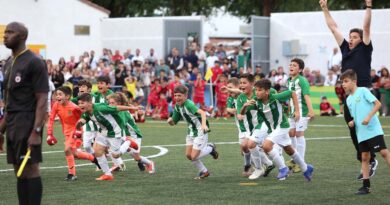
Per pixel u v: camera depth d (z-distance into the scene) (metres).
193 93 38.38
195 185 15.02
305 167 15.46
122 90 37.16
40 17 48.12
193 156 15.99
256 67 40.12
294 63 17.52
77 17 49.62
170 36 47.75
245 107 15.65
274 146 15.70
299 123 17.45
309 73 40.25
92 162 17.91
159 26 47.84
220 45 45.34
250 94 16.34
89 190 14.39
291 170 17.14
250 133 16.36
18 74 10.87
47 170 17.69
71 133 16.17
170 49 47.75
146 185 15.05
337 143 24.41
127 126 17.28
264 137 15.70
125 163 19.14
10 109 11.02
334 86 39.31
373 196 13.45
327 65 42.53
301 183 15.23
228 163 18.98
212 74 38.59
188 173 17.08
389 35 40.75
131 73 40.75
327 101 39.44
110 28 50.00
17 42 10.93
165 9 68.25
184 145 24.12
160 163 19.12
